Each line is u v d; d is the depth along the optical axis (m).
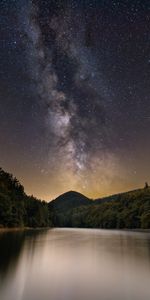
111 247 40.22
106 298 13.39
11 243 40.69
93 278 18.45
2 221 99.31
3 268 20.33
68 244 44.44
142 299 13.29
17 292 13.90
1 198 100.12
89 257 29.08
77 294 14.02
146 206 161.12
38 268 21.34
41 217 156.50
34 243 43.00
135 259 27.75
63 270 21.11
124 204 197.00
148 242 51.19
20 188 153.12
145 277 18.97
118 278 18.58
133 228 162.75
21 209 120.19
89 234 84.69
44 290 14.50
